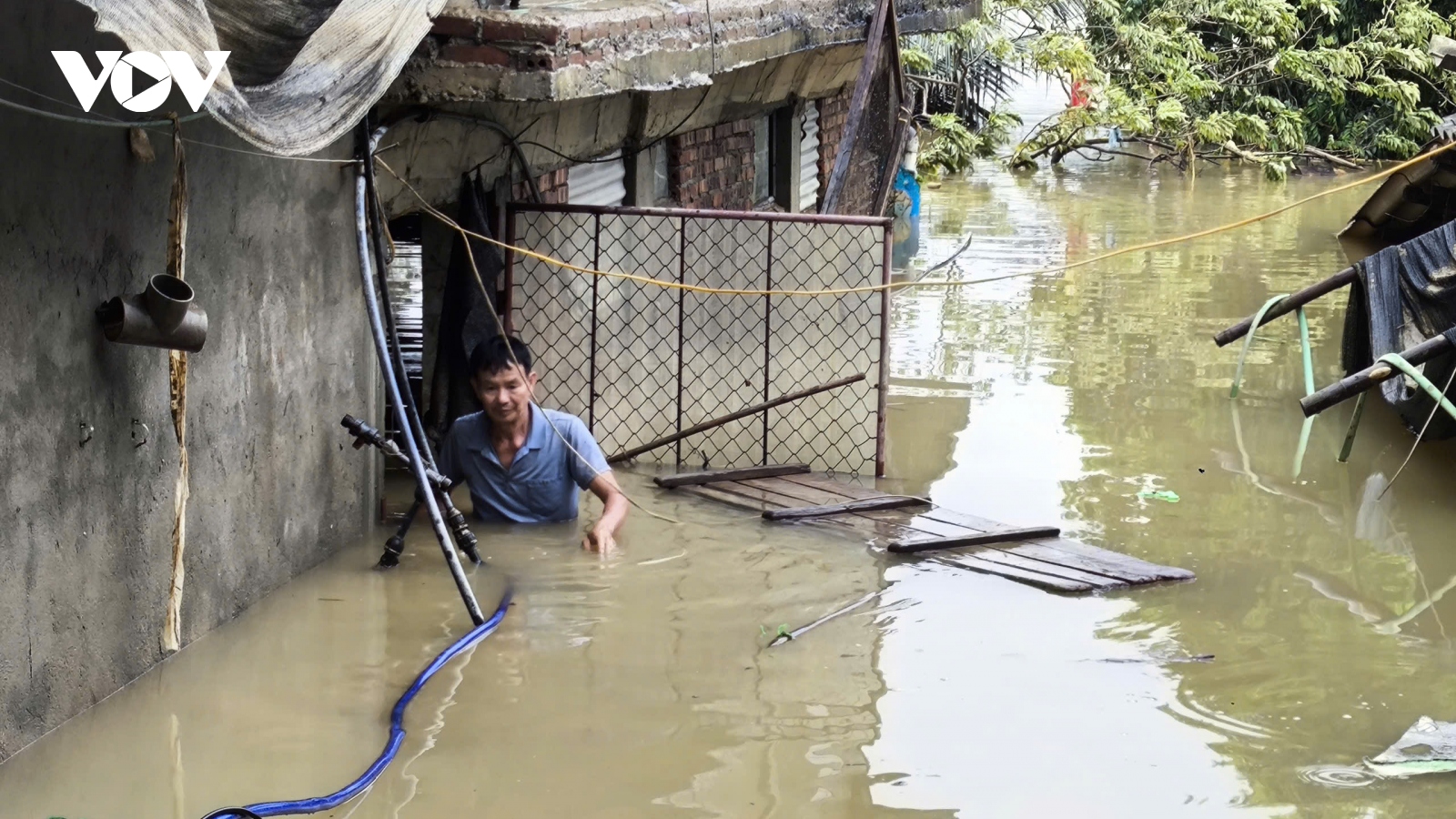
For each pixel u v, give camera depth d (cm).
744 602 596
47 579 439
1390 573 675
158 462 498
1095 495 787
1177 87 2250
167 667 505
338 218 629
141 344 452
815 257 796
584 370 812
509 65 625
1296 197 1992
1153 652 560
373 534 669
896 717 490
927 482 801
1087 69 2188
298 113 450
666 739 468
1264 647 571
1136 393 1020
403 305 1198
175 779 427
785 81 1098
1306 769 462
